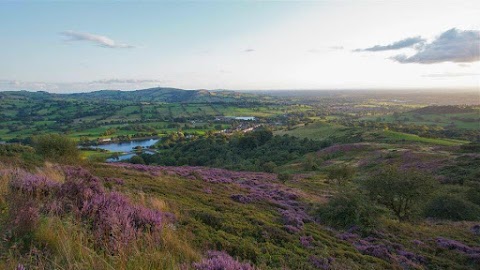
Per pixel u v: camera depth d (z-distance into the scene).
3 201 6.93
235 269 6.03
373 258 13.74
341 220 19.27
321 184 47.44
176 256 6.92
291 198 26.86
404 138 100.00
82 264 4.93
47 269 4.71
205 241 10.66
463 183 41.44
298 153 99.62
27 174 9.75
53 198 8.04
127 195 12.78
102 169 25.47
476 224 23.22
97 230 6.61
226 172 48.00
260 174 52.16
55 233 5.86
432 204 28.72
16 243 5.15
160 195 17.66
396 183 25.66
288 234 14.40
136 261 5.42
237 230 13.38
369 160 71.56
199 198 19.38
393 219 25.23
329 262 11.99
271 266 10.44
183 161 97.06
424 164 57.72
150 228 8.06
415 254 15.45
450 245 17.83
